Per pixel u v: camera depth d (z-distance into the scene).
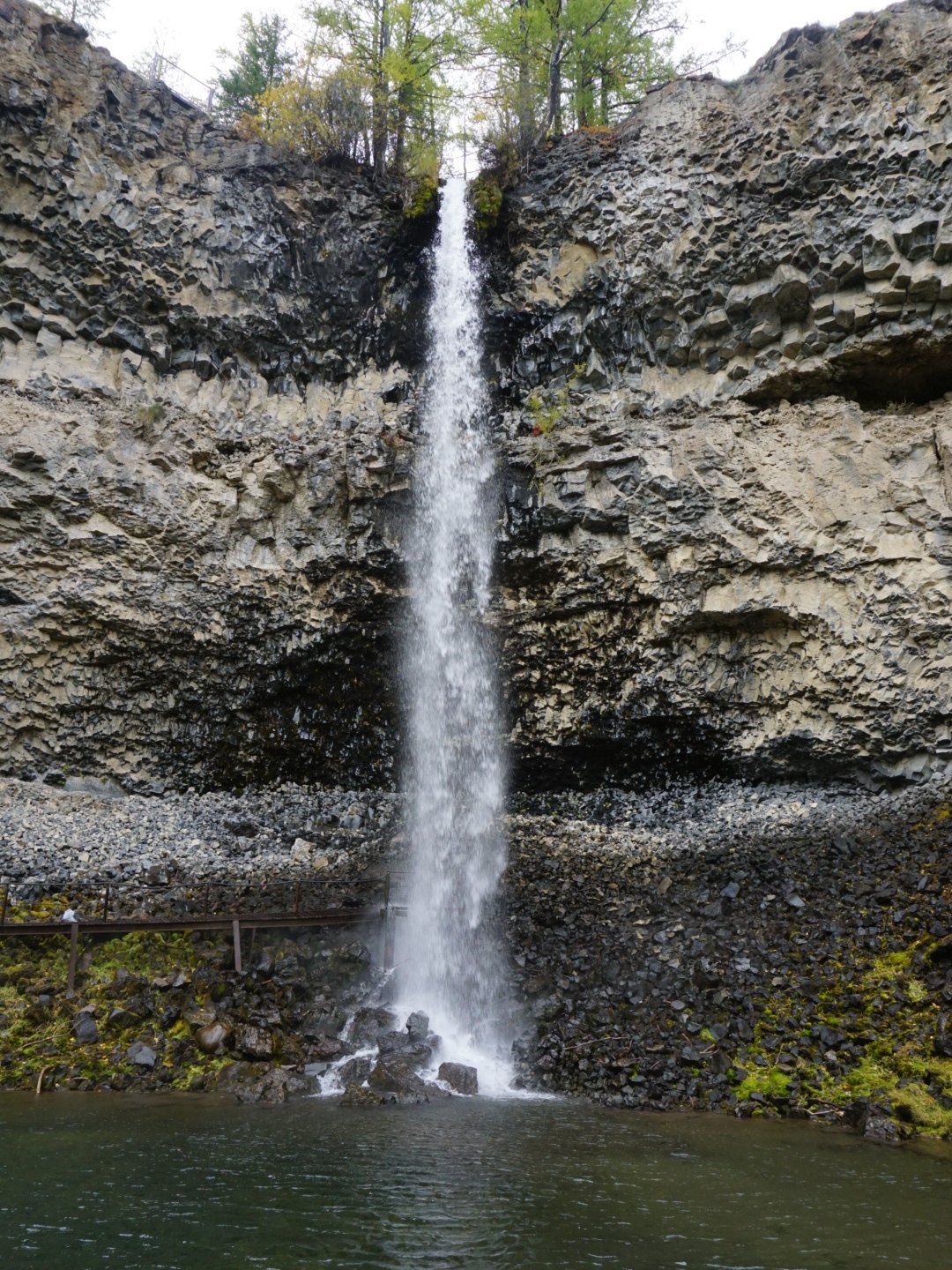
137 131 17.83
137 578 16.72
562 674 18.06
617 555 17.30
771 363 16.94
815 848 14.10
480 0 21.77
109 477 16.61
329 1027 10.83
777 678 16.48
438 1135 8.38
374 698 18.41
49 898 12.33
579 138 19.42
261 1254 5.83
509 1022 11.21
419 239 19.53
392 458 18.22
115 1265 5.62
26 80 16.44
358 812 17.09
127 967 11.20
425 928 12.66
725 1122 9.20
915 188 15.31
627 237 17.86
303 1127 8.47
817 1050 10.20
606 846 15.58
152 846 14.61
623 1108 9.65
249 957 11.56
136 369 17.48
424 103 21.81
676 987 11.38
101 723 16.70
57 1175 7.02
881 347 15.90
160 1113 8.78
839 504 15.99
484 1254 5.92
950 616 14.98
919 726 14.97
